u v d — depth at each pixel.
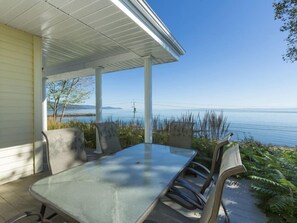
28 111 3.18
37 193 1.33
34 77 3.23
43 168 3.52
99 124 2.95
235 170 0.78
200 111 5.30
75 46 3.88
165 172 1.81
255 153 3.60
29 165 3.19
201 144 3.84
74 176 1.67
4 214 2.00
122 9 2.26
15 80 2.99
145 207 1.16
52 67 5.96
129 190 1.40
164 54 3.95
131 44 3.36
